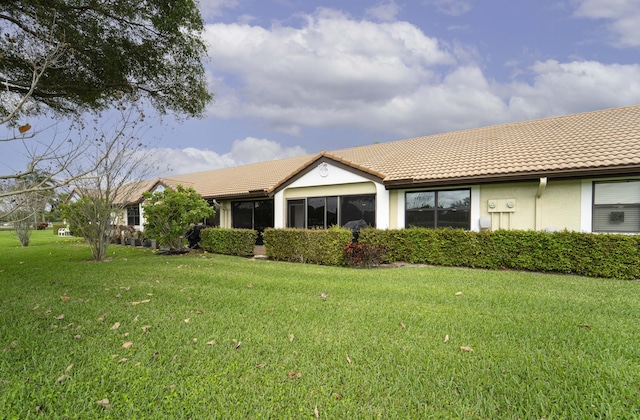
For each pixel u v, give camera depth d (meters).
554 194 9.84
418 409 2.75
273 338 4.17
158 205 14.02
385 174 12.41
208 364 3.50
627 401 2.80
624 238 8.00
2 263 11.58
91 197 12.28
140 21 8.26
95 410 2.74
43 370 3.39
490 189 10.75
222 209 18.97
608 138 10.26
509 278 7.86
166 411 2.72
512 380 3.14
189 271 9.25
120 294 6.47
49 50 6.29
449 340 4.09
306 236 11.45
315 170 14.05
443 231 10.24
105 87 8.88
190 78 9.84
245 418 2.66
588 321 4.70
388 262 11.03
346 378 3.21
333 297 6.17
